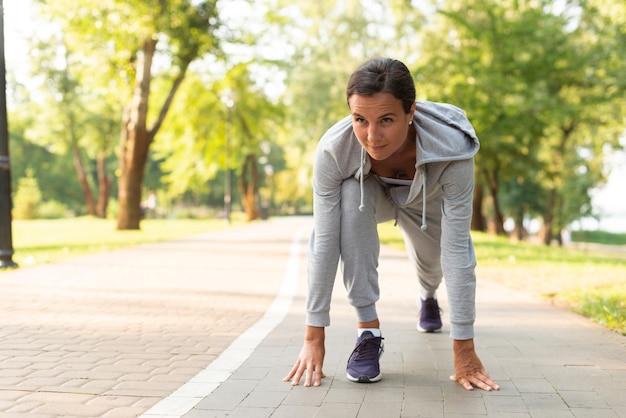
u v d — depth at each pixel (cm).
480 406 276
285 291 685
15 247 1359
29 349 395
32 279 763
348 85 261
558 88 2120
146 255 1152
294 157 3431
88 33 2017
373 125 259
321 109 2867
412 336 427
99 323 486
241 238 1773
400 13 2358
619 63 1931
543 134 2091
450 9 2125
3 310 540
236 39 2145
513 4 1878
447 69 1958
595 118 2511
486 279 766
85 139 4438
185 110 2998
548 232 3462
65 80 4103
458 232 301
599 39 1966
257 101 3222
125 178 2184
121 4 1873
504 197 3719
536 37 1917
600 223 3894
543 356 369
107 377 329
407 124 267
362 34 2786
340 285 722
